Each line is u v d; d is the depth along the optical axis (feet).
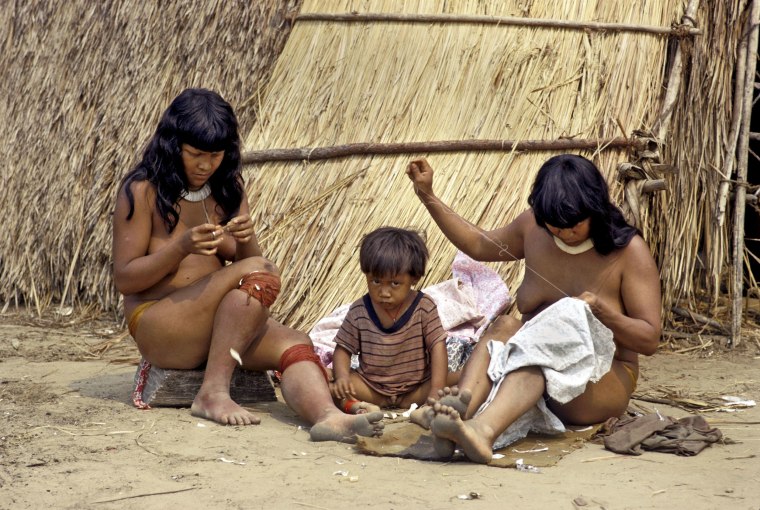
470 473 23.95
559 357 25.68
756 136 44.62
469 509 21.21
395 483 23.07
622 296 28.02
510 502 21.72
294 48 47.93
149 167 29.58
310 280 38.86
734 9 42.78
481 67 43.60
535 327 25.94
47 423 28.37
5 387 33.32
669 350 40.78
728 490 22.54
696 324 43.47
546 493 22.36
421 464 24.75
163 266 28.73
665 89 43.34
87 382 34.37
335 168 42.16
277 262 39.93
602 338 26.23
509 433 26.37
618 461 25.11
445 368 30.42
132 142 48.49
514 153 40.75
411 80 44.09
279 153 43.34
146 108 49.03
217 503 21.61
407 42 45.32
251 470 24.02
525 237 29.60
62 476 23.43
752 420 29.73
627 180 40.29
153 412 29.81
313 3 48.98
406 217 39.52
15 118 54.39
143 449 25.75
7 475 23.49
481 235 30.96
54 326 45.96
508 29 44.55
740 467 24.45
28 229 50.67
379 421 26.66
